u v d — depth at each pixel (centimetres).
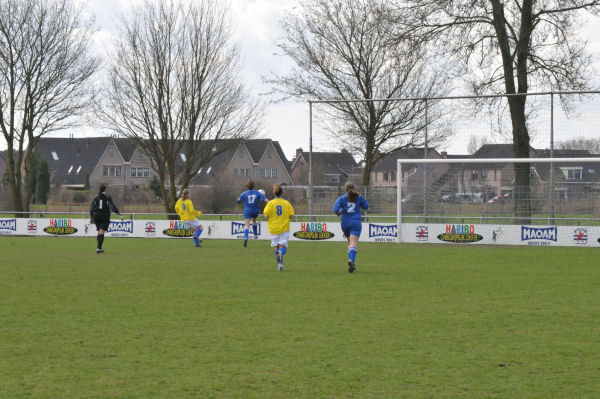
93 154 11175
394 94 4456
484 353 1036
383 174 4669
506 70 3762
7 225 4112
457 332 1183
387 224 3428
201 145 4819
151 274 2023
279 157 10875
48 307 1437
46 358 1009
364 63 4416
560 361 988
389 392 844
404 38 3812
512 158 3244
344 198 2083
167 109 4544
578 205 3133
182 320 1294
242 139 4666
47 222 4047
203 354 1032
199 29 4534
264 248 3055
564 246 3142
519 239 3209
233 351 1051
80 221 3981
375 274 2031
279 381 891
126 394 837
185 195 3141
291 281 1861
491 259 2506
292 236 3591
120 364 976
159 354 1033
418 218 3369
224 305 1462
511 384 876
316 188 3562
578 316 1330
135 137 4597
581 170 3131
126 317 1324
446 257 2591
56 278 1922
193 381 891
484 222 3269
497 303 1488
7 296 1586
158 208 5725
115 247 3116
